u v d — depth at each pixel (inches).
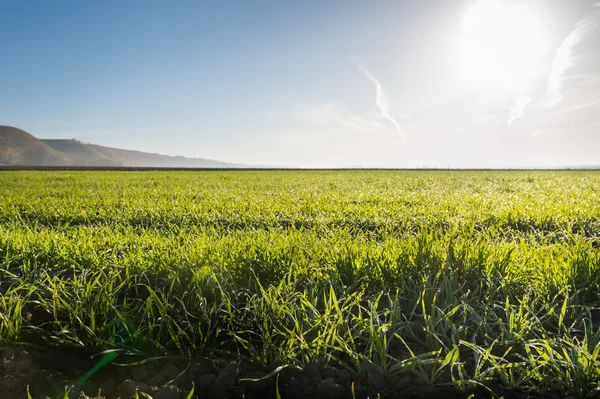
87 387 83.0
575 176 1154.7
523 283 129.7
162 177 1141.1
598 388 75.9
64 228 219.3
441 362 86.6
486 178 1061.8
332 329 96.0
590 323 98.7
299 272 135.8
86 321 108.6
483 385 79.2
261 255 144.1
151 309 105.0
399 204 415.5
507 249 147.2
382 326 96.6
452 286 126.2
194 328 105.8
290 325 104.6
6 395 78.2
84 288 117.4
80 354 97.3
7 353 92.7
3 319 99.3
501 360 90.6
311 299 113.3
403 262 135.9
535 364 86.7
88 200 456.1
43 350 96.9
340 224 294.5
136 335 97.7
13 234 180.7
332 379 84.4
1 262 147.0
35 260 137.7
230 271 136.1
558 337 95.2
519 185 762.8
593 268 128.0
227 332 104.4
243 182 879.7
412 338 101.9
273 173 1588.3
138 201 434.6
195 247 155.7
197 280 121.8
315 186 729.6
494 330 104.8
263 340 97.3
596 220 292.2
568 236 183.3
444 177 1132.5
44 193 559.2
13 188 655.1
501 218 299.4
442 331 101.3
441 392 81.6
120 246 164.9
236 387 84.6
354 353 89.9
